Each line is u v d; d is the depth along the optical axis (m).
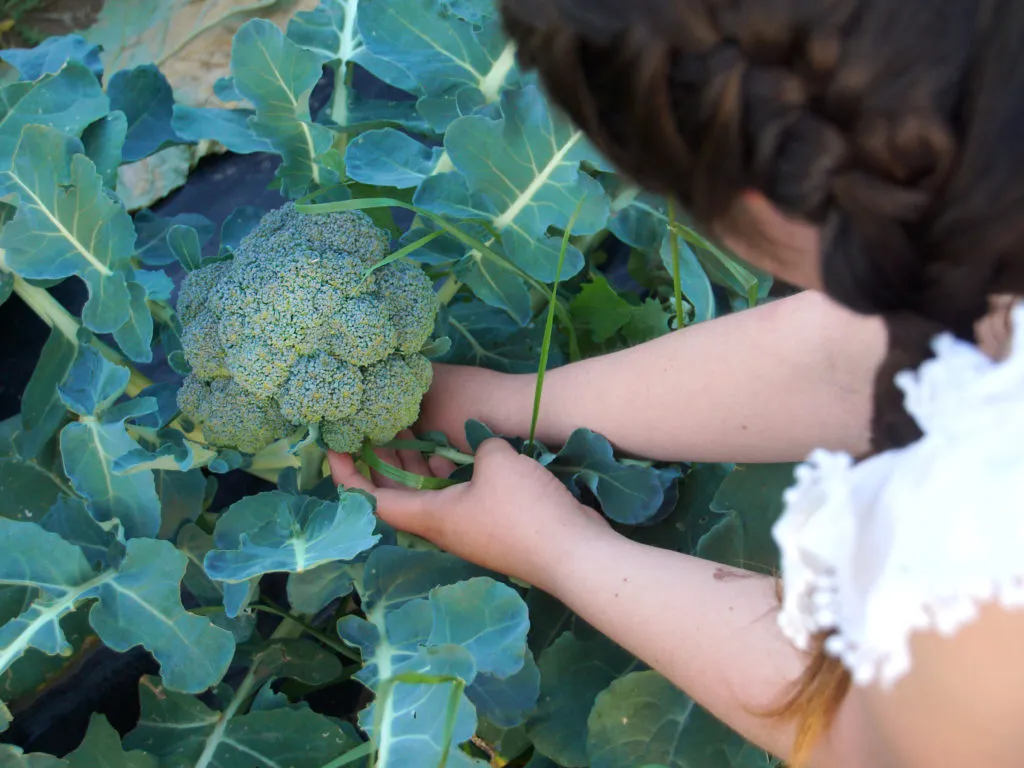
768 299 1.37
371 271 1.09
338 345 1.06
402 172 1.22
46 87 1.23
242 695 1.19
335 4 1.38
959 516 0.51
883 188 0.43
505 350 1.38
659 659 0.92
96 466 1.13
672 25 0.43
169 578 1.06
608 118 0.50
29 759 1.05
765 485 1.14
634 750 1.05
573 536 1.01
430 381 1.17
